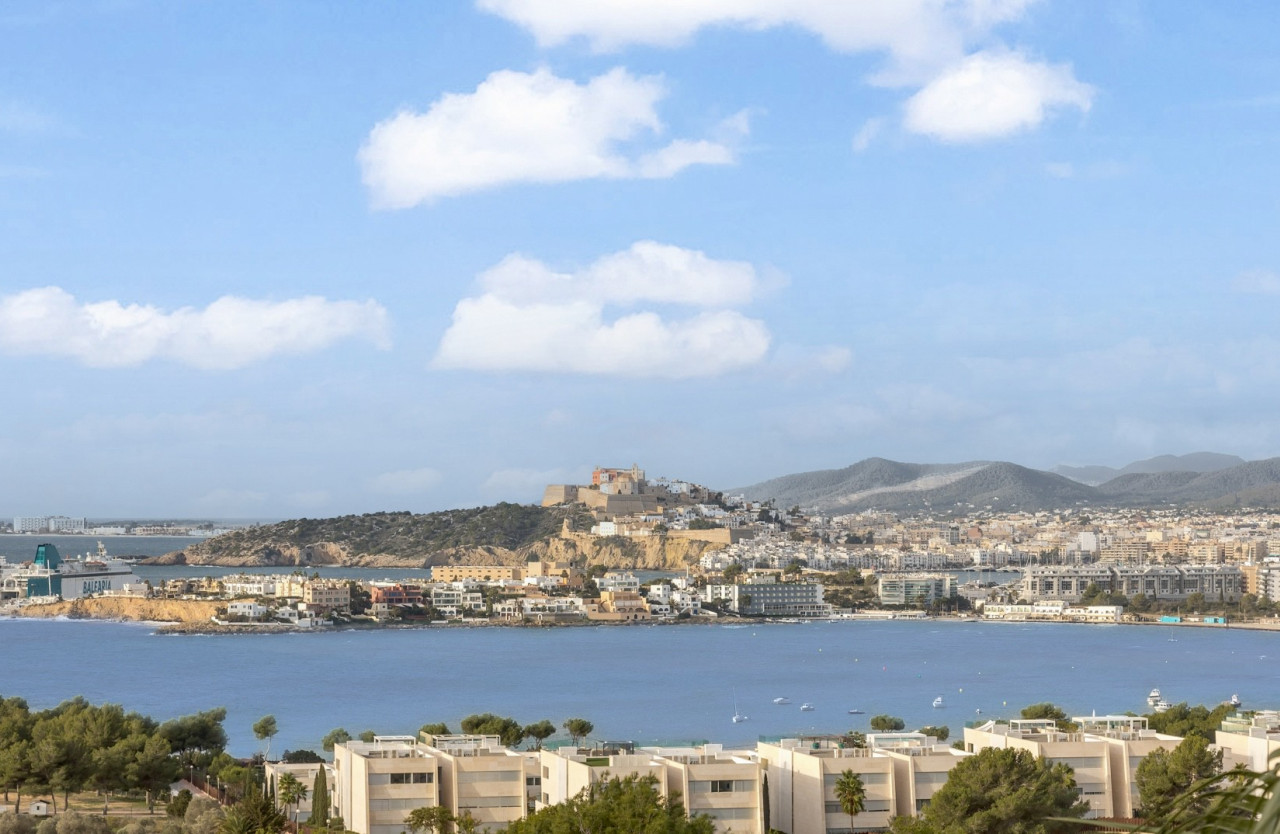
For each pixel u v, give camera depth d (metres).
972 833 180.62
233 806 196.50
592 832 146.12
